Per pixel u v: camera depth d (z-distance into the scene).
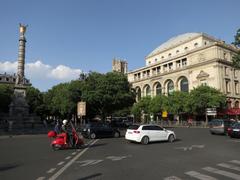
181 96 62.41
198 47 71.88
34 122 45.75
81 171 10.12
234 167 11.00
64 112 59.44
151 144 21.00
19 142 22.50
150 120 81.50
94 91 46.53
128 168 10.77
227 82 67.94
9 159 13.14
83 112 36.56
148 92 93.06
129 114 91.25
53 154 15.02
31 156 14.19
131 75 103.38
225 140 24.33
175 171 10.16
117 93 47.44
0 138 27.00
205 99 56.22
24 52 46.03
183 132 36.91
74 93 52.88
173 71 79.81
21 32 45.97
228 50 69.69
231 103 67.44
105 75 48.75
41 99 82.94
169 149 17.55
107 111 51.59
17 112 44.28
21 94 45.09
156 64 89.00
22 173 9.81
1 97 68.31
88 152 15.95
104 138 27.38
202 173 9.79
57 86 81.19
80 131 28.27
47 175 9.42
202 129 45.69
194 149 17.50
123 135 31.53
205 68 69.12
